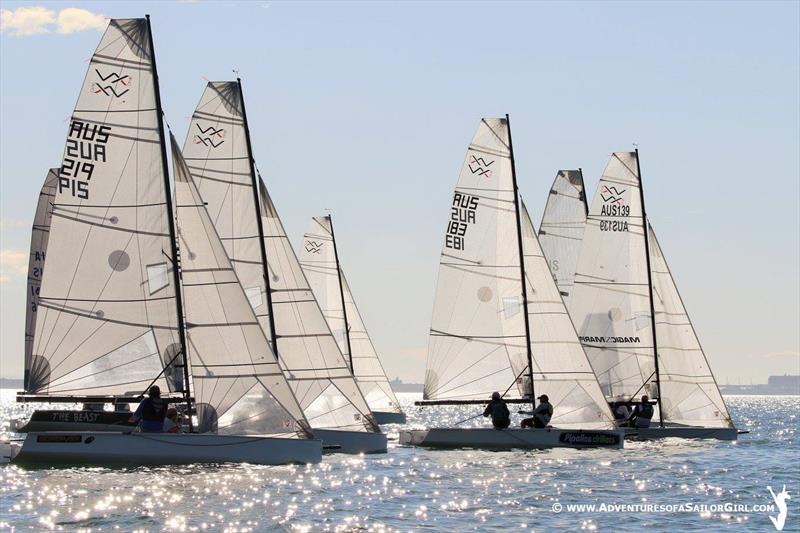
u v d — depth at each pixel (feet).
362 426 185.37
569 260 247.29
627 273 224.53
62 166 156.04
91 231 155.94
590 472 160.45
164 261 155.74
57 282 155.53
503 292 197.98
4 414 492.95
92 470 145.07
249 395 151.94
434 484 144.66
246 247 188.65
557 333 195.42
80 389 155.53
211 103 189.78
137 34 156.46
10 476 140.05
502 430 189.06
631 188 225.56
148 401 148.36
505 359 197.47
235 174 189.06
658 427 219.00
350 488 138.62
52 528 108.78
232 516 116.26
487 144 199.41
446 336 199.52
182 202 153.99
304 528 110.83
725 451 197.16
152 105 156.46
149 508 119.55
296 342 189.78
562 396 195.00
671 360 220.84
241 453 149.48
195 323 152.46
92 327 155.94
